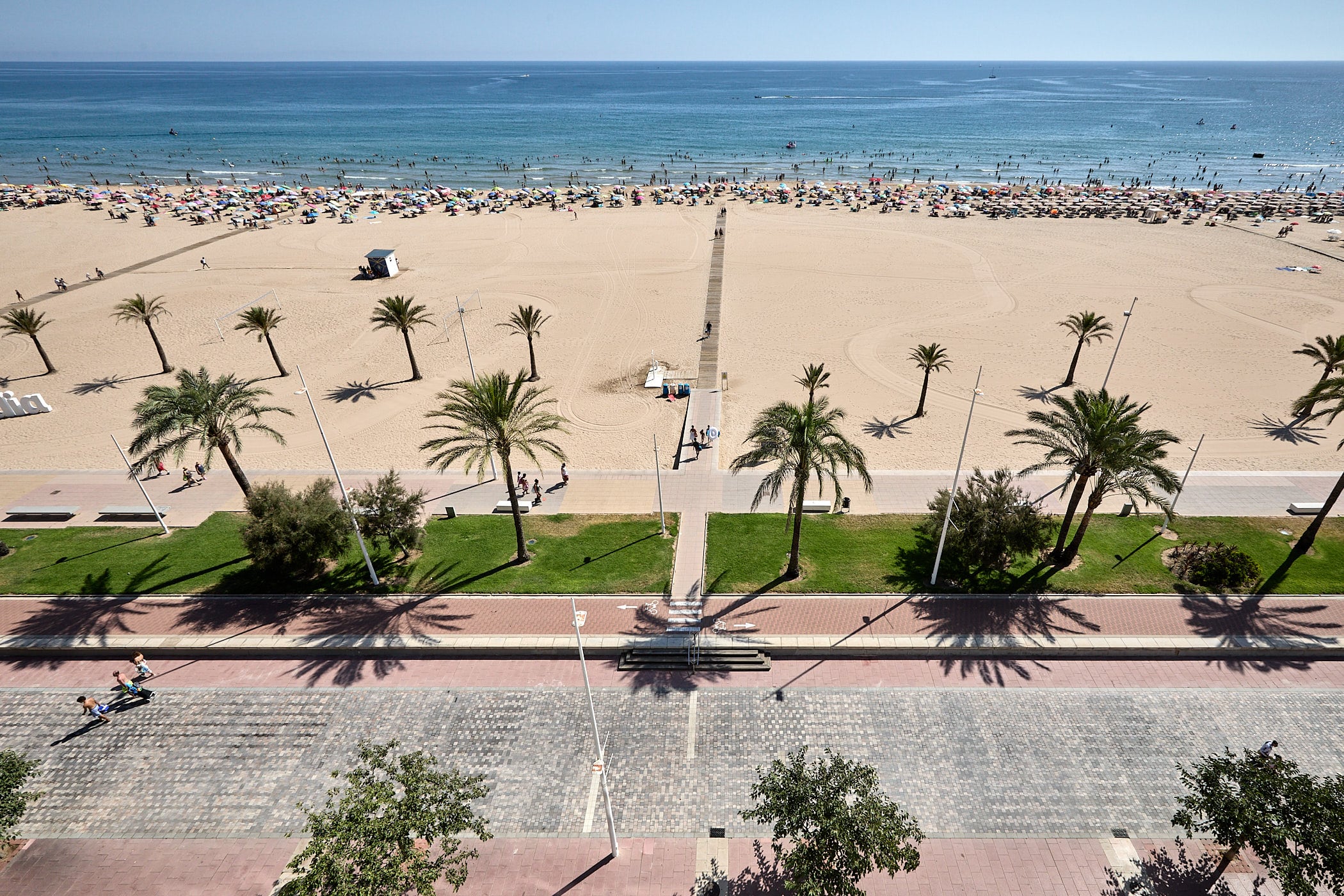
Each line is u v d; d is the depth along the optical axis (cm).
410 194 13188
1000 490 3094
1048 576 3030
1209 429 4450
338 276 8275
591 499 3794
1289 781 1728
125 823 2130
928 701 2480
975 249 9025
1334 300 6769
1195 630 2712
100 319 6862
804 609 2878
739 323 6644
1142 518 3462
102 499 3872
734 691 2542
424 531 3300
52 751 2362
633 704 2502
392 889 1579
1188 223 10100
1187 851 1975
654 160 17862
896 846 1658
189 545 3425
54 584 3134
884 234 9969
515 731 2402
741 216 11338
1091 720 2388
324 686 2609
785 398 5097
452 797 1919
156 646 2762
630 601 2958
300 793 2214
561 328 6588
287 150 19288
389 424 4816
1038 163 16812
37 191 13262
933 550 3244
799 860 1678
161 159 17875
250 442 4591
